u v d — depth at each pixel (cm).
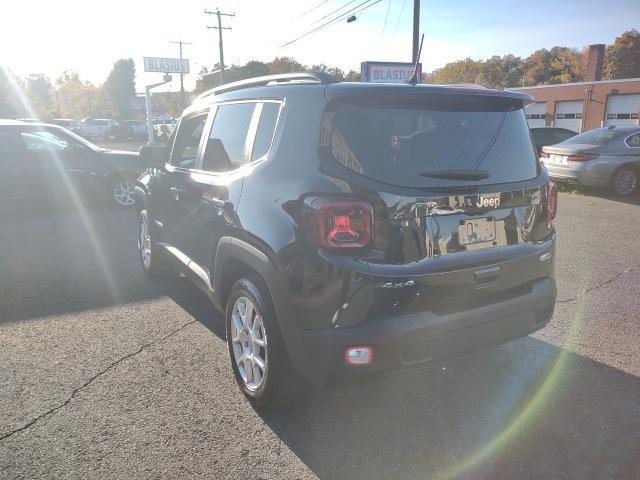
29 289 525
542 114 3819
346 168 253
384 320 248
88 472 253
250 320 309
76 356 375
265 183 287
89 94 9456
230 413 304
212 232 349
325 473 254
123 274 573
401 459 264
